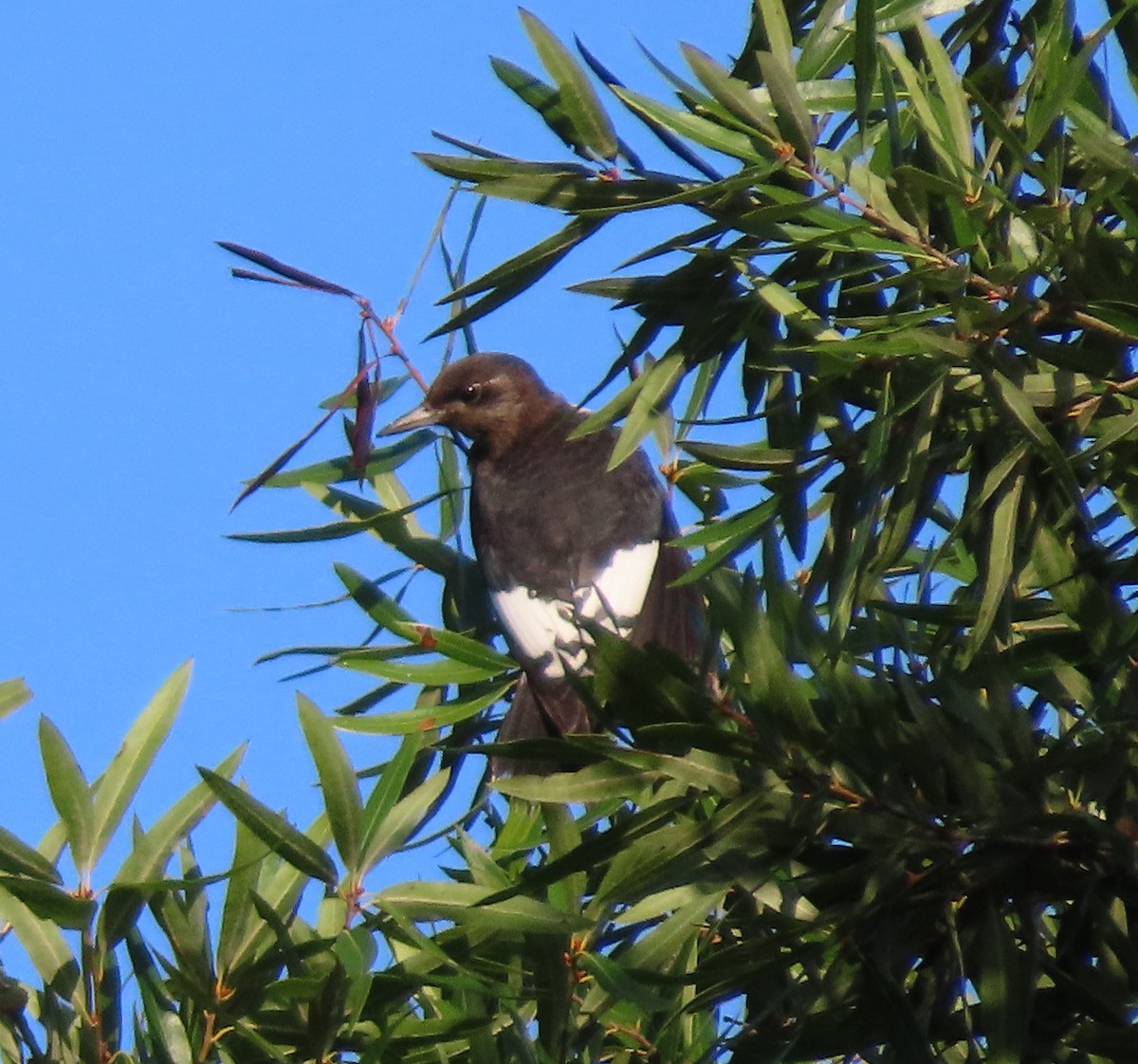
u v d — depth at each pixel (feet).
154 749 25.71
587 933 25.03
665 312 28.86
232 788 24.34
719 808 24.57
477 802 31.65
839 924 23.98
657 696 24.11
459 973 25.21
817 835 24.23
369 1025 26.07
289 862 24.70
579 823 29.09
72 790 25.23
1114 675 25.40
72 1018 25.40
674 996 25.61
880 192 25.91
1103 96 28.53
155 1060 25.09
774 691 23.68
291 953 24.59
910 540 27.76
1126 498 26.09
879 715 23.95
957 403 27.14
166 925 25.16
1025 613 28.50
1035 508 26.66
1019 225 26.25
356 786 24.94
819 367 26.05
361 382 29.17
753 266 28.45
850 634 27.76
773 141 26.02
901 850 23.82
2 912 25.55
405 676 30.50
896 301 27.86
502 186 28.12
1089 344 26.21
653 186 27.94
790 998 25.29
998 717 24.39
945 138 25.88
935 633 29.01
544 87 28.45
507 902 24.38
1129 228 24.76
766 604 25.61
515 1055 25.73
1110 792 24.14
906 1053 23.95
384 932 26.00
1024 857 24.20
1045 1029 25.30
